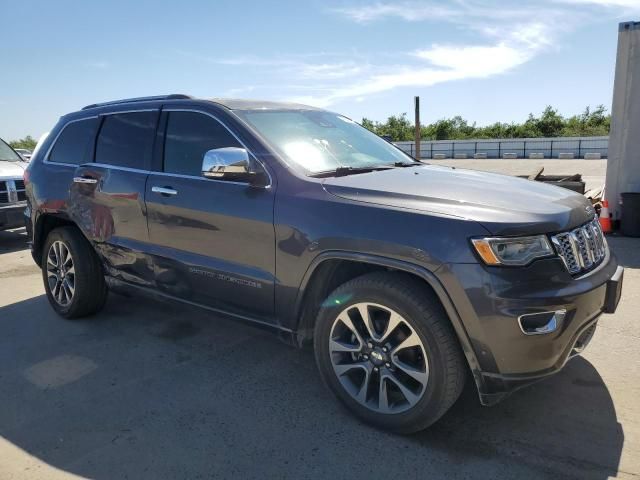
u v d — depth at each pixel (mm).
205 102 3652
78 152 4520
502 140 41031
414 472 2512
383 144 4215
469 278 2420
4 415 3107
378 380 2871
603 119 55500
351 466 2570
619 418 2908
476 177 3309
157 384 3451
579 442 2703
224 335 4270
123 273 4156
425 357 2611
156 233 3740
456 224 2484
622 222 7848
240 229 3205
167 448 2746
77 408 3168
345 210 2789
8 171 7906
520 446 2688
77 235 4504
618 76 7926
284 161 3148
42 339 4254
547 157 39344
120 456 2686
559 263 2512
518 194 2873
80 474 2551
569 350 2578
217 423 2975
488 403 2588
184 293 3699
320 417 3018
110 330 4418
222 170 3057
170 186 3613
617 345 3840
